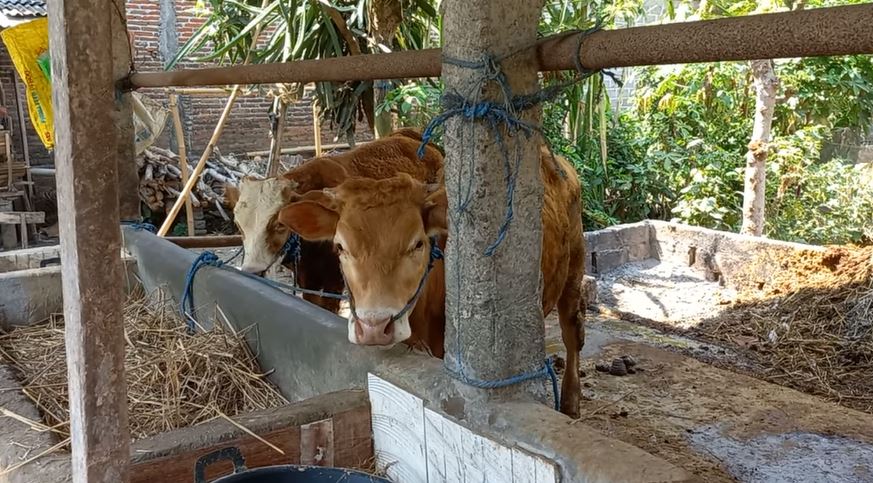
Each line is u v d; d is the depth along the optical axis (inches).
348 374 100.5
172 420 112.0
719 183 333.1
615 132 364.5
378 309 91.4
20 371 132.3
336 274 166.7
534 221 76.6
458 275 77.4
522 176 74.5
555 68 68.6
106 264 65.2
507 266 76.1
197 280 150.6
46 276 166.6
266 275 179.9
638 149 363.3
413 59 79.2
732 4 289.4
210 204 422.0
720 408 168.2
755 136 276.2
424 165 157.1
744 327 231.5
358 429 94.7
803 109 334.0
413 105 258.8
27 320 164.2
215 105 487.5
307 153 507.8
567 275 150.5
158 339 140.6
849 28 44.6
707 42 52.4
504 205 74.4
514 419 74.6
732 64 330.3
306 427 91.0
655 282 282.8
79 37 60.4
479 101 70.4
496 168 73.1
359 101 247.1
